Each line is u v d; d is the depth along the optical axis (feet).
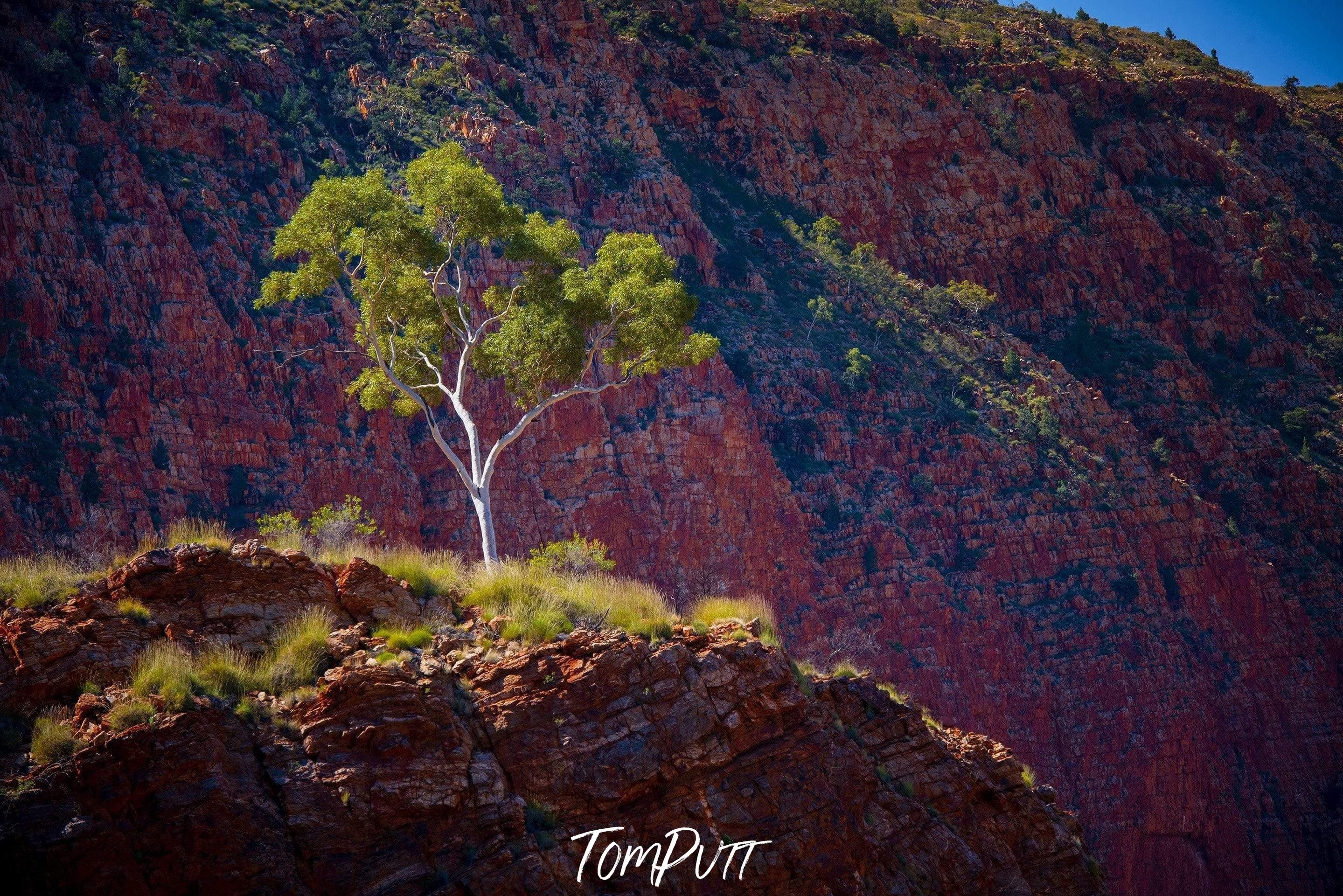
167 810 42.01
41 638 45.44
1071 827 73.61
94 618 47.60
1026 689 325.42
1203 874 334.03
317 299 270.05
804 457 328.49
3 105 246.88
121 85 273.95
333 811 44.83
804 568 303.68
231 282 258.16
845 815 57.21
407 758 47.09
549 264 99.60
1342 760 387.14
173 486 228.43
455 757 48.03
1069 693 334.03
